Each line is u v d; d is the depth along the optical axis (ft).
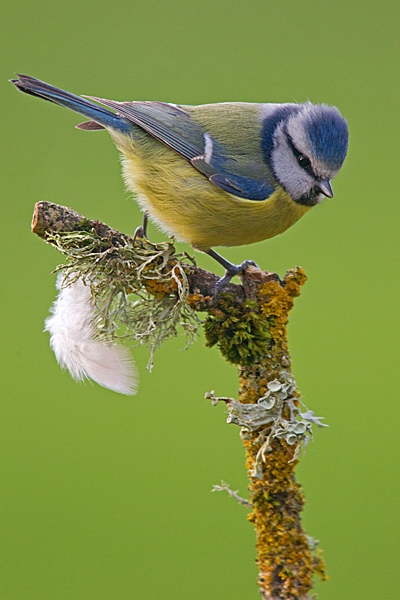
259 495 10.84
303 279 10.88
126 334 10.88
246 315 10.87
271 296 10.87
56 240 10.86
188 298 10.87
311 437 10.83
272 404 10.84
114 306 10.87
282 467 10.83
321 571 10.82
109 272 10.86
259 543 10.83
